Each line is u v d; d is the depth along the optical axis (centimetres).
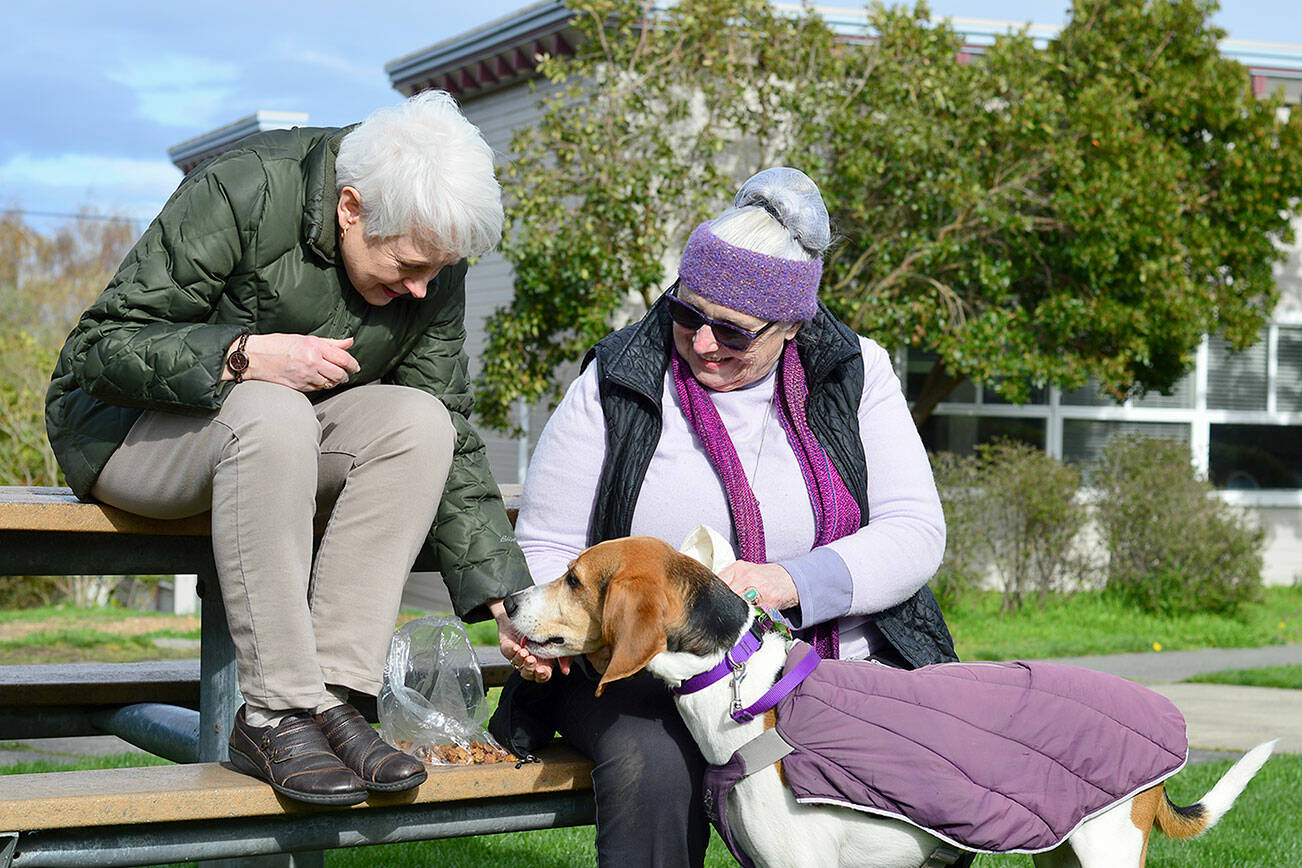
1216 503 1131
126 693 380
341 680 249
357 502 256
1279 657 928
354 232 256
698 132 1002
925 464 307
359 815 247
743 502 287
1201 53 1113
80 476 259
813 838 246
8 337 1373
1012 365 995
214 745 291
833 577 276
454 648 309
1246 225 1115
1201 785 527
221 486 238
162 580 1355
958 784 241
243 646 240
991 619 1059
